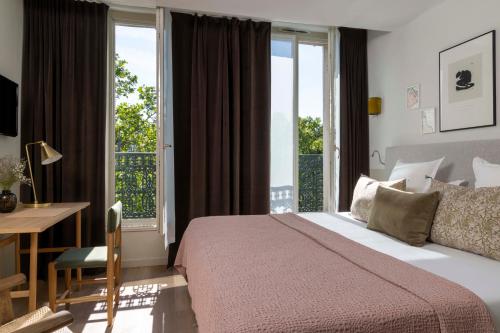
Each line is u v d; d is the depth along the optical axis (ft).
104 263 7.15
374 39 12.32
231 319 3.03
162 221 10.11
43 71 9.66
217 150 11.06
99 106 10.25
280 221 7.89
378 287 3.76
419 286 3.78
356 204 8.67
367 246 6.02
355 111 12.39
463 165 7.88
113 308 7.78
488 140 7.38
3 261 8.70
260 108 11.54
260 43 11.55
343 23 10.84
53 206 8.61
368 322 3.10
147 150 11.79
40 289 9.11
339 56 12.39
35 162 9.57
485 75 7.89
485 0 7.93
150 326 6.95
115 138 11.44
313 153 13.21
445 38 9.16
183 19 10.96
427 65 9.82
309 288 3.70
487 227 5.26
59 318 3.73
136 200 11.73
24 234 9.55
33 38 9.58
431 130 9.61
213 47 11.19
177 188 10.87
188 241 6.84
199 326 4.19
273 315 3.08
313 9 9.89
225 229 6.93
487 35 7.83
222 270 4.32
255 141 11.42
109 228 7.01
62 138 9.84
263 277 4.06
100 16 10.24
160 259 11.36
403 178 8.36
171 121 10.91
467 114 8.38
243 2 9.46
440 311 3.33
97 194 10.23
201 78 10.95
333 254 5.12
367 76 12.59
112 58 11.20
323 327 2.98
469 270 4.65
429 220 6.24
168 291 8.91
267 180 11.54
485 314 3.45
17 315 7.52
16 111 9.03
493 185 6.21
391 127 11.44
